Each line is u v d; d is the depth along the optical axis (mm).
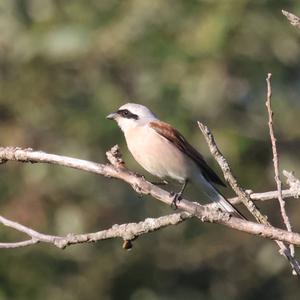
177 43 14898
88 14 15375
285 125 15562
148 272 16469
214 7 14930
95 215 15703
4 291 14617
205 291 16984
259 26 14898
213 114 15258
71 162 6621
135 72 15883
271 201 16047
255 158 15688
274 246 16391
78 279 15609
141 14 15156
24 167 15641
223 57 14930
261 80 15398
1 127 16359
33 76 16297
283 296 16766
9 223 6672
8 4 15570
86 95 16266
